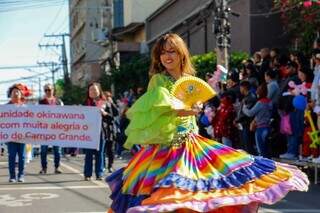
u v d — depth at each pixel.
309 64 12.68
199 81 4.67
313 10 16.22
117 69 34.69
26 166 14.94
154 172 4.45
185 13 31.23
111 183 4.82
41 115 12.85
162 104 4.39
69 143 12.70
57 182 11.48
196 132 4.69
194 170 4.40
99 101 12.56
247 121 12.92
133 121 4.55
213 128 14.20
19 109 12.77
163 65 4.75
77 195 9.72
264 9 22.45
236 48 23.92
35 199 9.35
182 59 4.72
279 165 4.62
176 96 4.64
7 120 12.66
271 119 12.43
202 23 28.20
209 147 4.59
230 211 4.45
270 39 22.44
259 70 14.06
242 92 12.98
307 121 11.20
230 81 14.78
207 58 21.00
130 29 45.75
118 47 43.34
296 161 11.32
